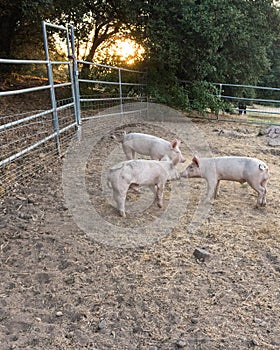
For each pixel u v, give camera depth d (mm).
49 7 8773
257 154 6473
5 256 2871
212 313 2326
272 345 2078
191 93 10781
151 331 2168
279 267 2838
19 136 5832
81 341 2080
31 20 9781
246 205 4051
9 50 11859
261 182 3900
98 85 10242
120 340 2096
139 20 9922
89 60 11766
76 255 2924
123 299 2432
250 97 14852
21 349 2010
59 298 2424
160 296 2469
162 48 9789
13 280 2592
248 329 2199
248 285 2615
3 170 4488
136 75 10391
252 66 12055
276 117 13547
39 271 2703
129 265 2820
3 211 3604
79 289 2520
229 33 10188
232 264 2875
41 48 12773
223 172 3975
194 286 2590
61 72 15008
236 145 7137
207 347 2053
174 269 2781
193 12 9570
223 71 11562
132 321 2244
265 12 11219
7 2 8984
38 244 3045
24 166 4762
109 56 11039
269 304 2424
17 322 2199
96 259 2885
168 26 9789
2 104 9016
